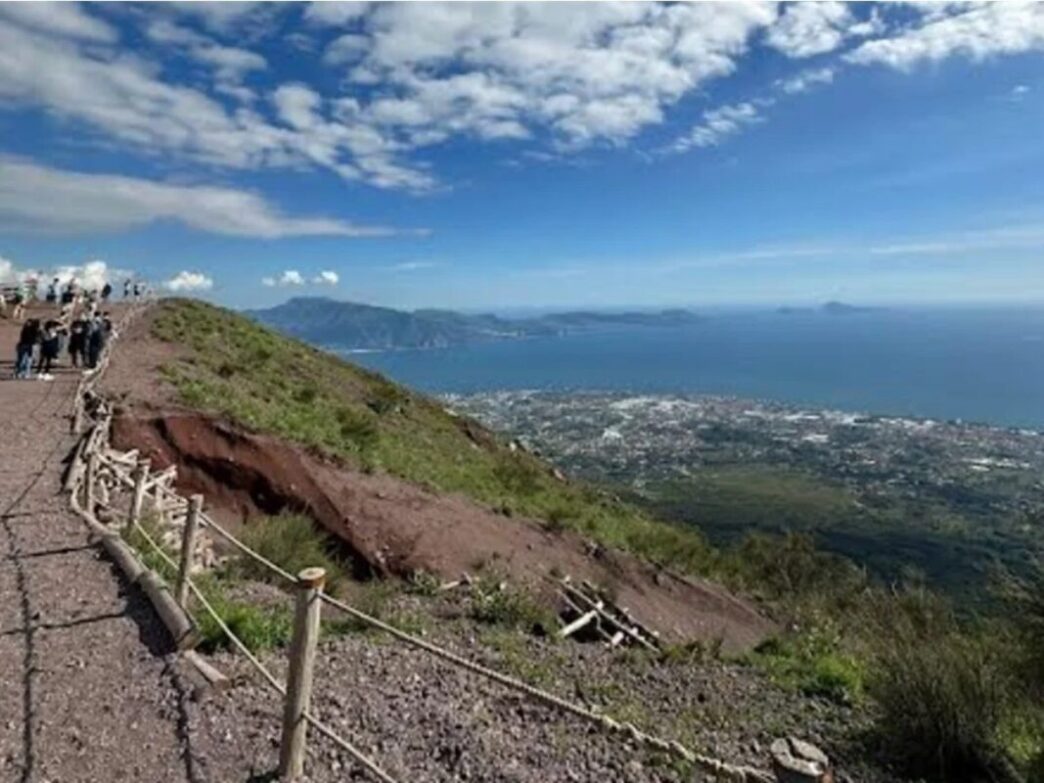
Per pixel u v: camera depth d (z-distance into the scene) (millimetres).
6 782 5488
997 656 9781
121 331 35656
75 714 6582
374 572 17797
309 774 5832
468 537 20359
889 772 8438
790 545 30703
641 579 22594
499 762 6703
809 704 10703
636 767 7211
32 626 8508
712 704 10312
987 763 8273
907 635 12617
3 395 23766
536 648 11992
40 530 12180
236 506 18969
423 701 7898
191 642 8062
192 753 5996
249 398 26578
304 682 5734
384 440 28344
